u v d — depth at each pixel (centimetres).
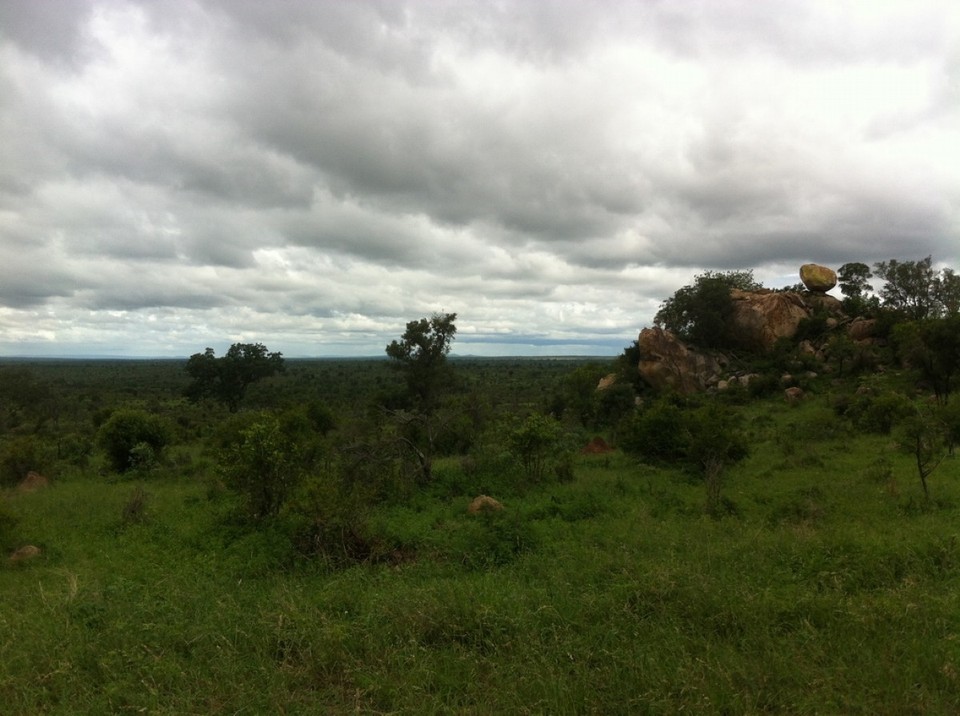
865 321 3825
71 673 494
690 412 2012
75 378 8994
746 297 4172
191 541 1029
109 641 544
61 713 432
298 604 625
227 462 1198
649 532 948
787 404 3112
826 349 3731
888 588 646
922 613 559
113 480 1870
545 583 713
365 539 920
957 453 1680
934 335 2530
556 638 534
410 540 952
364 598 644
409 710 421
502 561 847
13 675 487
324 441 1441
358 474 1337
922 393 2853
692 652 512
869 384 3130
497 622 561
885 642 512
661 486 1442
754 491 1344
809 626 542
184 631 562
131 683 471
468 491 1407
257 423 1245
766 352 3888
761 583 675
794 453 1900
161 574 825
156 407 4669
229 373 4912
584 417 3228
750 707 421
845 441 2108
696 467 1639
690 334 4103
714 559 768
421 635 549
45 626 589
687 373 3709
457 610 585
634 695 446
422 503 1295
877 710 416
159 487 1677
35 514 1254
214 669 489
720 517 1098
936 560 729
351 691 462
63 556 952
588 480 1552
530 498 1343
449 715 426
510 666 484
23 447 1886
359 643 533
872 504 1119
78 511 1297
